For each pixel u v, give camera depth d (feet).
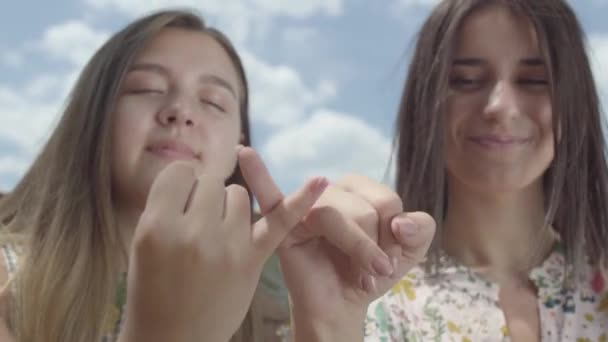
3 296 4.87
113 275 5.08
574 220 5.19
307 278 2.93
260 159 2.33
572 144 5.17
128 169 5.10
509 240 5.29
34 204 5.68
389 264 2.69
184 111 5.09
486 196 5.25
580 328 4.89
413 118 5.60
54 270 4.96
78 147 5.37
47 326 4.80
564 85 5.10
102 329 4.87
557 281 5.07
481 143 4.98
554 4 5.19
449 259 5.23
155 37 5.46
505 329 4.83
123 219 5.31
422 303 5.01
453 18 5.18
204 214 2.13
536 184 5.37
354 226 2.73
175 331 2.08
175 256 2.06
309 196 2.28
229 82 5.54
